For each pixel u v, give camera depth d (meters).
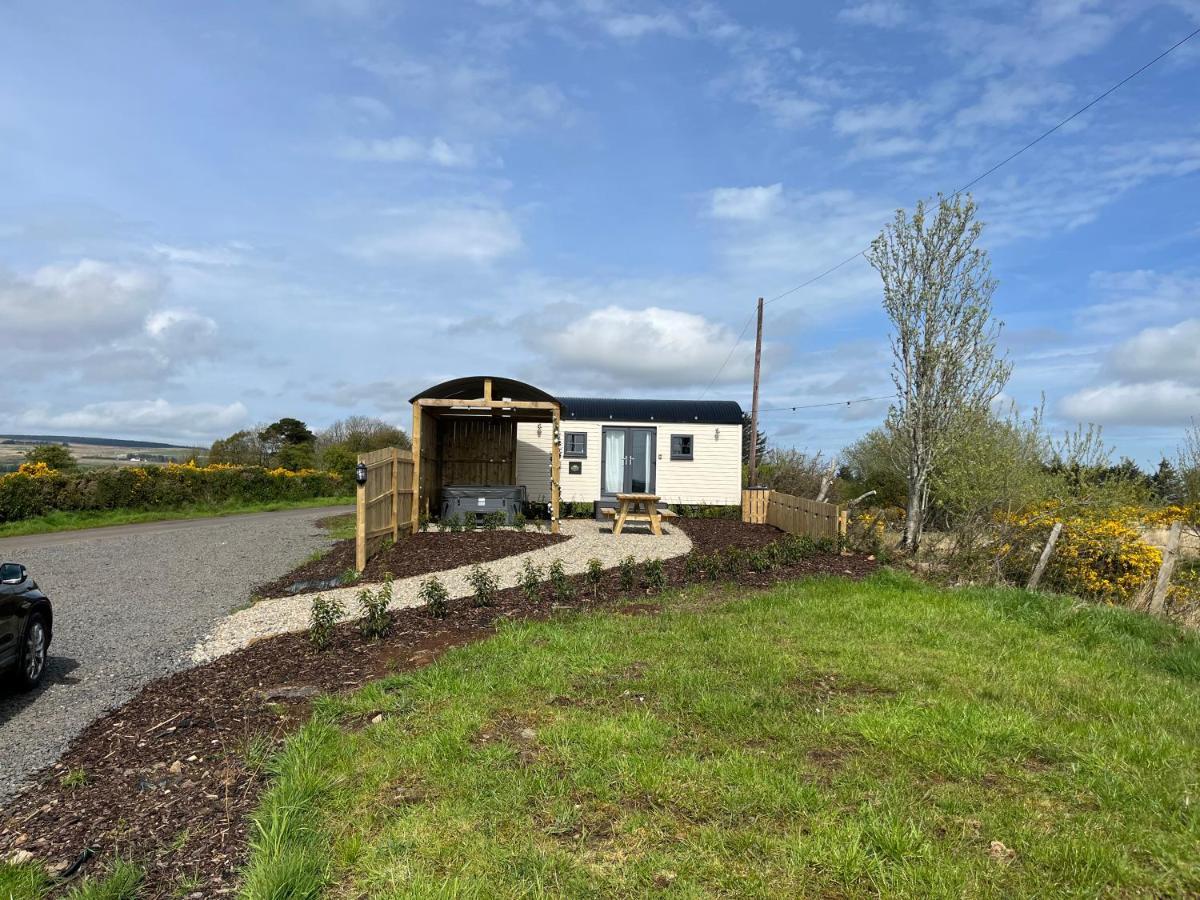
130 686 5.89
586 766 3.74
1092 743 4.09
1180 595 10.12
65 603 9.05
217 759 4.18
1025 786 3.62
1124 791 3.54
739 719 4.37
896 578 8.87
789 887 2.80
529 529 14.88
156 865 3.14
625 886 2.82
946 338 13.62
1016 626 6.81
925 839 3.08
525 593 8.21
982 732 4.17
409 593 8.91
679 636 6.22
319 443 48.22
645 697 4.76
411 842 3.11
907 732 4.16
